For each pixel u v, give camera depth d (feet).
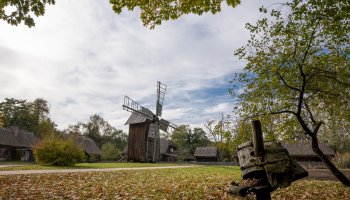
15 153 184.55
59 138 92.58
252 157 15.90
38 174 51.67
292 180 14.98
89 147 210.59
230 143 43.45
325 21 32.99
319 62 40.01
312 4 28.84
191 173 65.16
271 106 43.45
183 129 255.50
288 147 173.47
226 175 60.49
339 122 50.88
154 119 157.17
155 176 55.47
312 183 46.24
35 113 255.70
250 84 41.93
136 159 149.48
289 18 35.22
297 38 37.06
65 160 85.66
